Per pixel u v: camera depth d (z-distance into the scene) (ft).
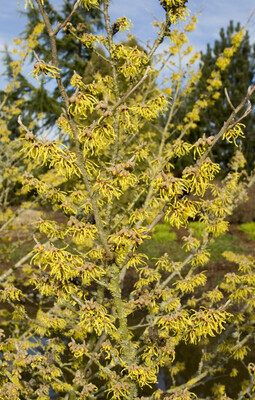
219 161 48.70
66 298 6.49
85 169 5.27
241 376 13.99
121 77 11.97
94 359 6.52
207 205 8.07
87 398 7.80
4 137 17.67
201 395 12.77
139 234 5.48
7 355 7.72
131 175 5.46
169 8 6.72
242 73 51.13
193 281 7.43
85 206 6.59
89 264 5.82
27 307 20.57
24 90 42.11
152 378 6.03
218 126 47.16
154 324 6.27
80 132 5.14
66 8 35.47
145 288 7.46
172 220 5.33
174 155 6.56
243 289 8.45
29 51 18.37
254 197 40.70
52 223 6.35
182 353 15.83
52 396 11.28
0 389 7.30
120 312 6.41
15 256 27.61
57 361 8.55
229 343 9.30
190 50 14.24
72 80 6.04
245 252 29.73
